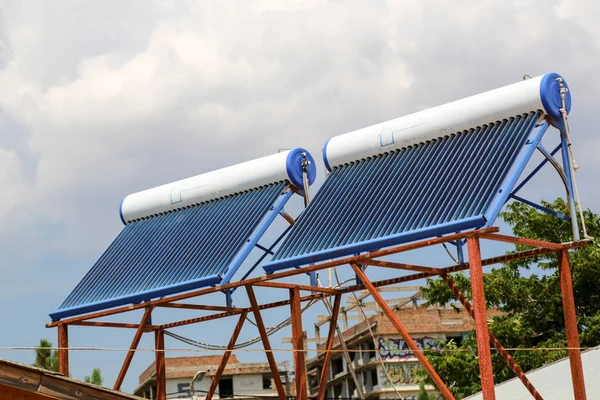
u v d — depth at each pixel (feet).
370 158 82.23
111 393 44.62
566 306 74.23
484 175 70.59
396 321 71.20
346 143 83.10
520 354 143.64
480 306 65.46
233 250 83.76
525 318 149.18
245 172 90.43
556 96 73.31
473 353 154.30
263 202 87.51
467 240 67.26
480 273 66.23
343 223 76.07
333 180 82.02
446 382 150.71
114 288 88.79
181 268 85.66
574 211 73.97
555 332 147.13
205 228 88.99
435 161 75.97
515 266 152.35
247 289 86.89
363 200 77.30
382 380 235.40
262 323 86.99
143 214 96.63
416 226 70.74
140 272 88.69
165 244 90.74
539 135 72.18
